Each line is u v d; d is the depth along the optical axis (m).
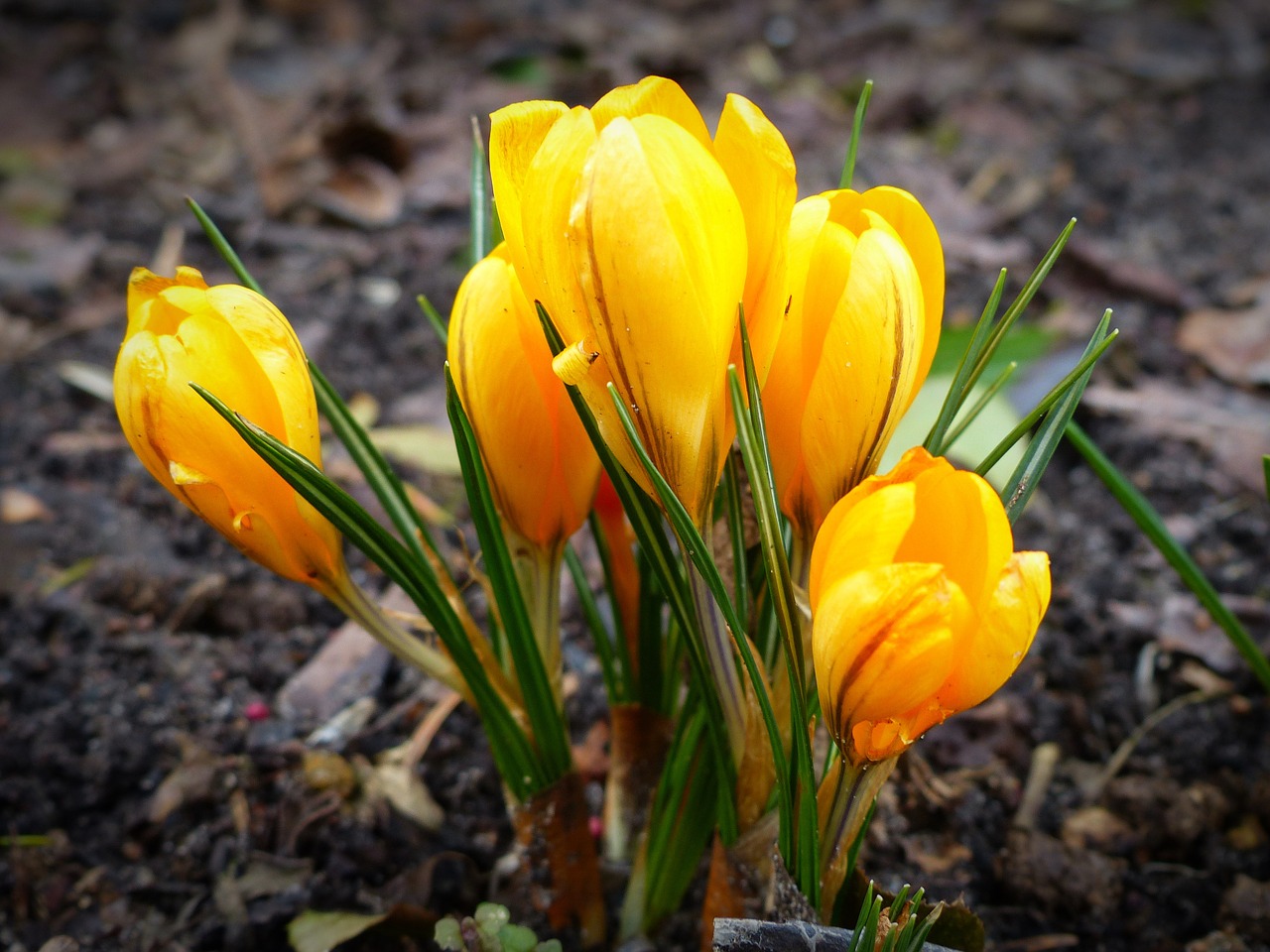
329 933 0.26
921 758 0.30
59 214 0.54
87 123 0.62
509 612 0.22
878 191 0.19
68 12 0.71
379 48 0.68
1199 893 0.27
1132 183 0.56
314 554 0.21
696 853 0.25
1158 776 0.30
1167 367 0.45
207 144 0.60
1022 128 0.61
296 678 0.32
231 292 0.20
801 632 0.20
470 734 0.31
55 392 0.44
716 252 0.17
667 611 0.30
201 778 0.29
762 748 0.21
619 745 0.26
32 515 0.38
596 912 0.26
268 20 0.71
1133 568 0.37
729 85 0.64
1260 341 0.45
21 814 0.29
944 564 0.18
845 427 0.19
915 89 0.62
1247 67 0.68
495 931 0.23
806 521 0.20
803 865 0.20
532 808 0.24
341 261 0.51
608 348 0.18
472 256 0.24
